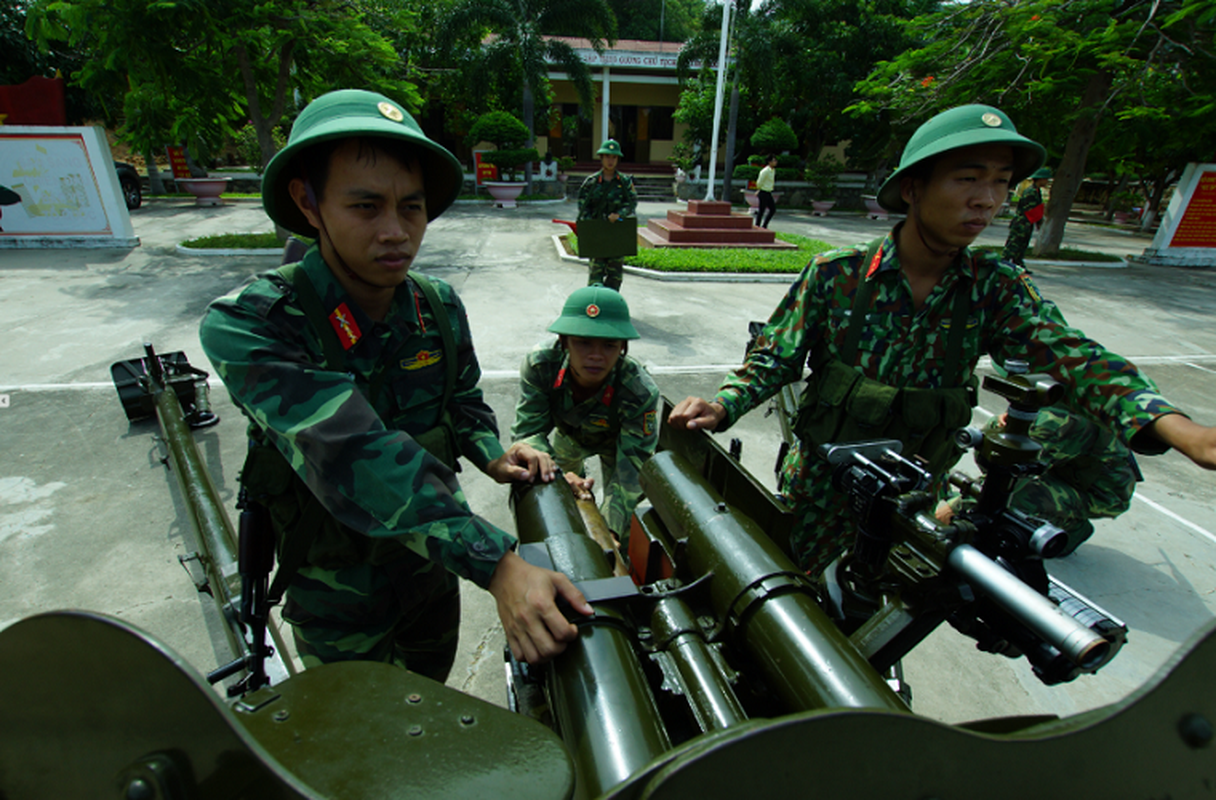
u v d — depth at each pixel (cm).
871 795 61
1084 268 1361
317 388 117
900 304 196
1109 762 65
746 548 133
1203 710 66
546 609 109
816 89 2319
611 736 98
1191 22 1012
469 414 169
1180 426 144
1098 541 374
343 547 143
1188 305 1023
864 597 160
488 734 83
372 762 78
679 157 2602
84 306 782
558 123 3008
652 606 133
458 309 162
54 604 291
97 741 65
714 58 2130
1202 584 337
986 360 702
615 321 248
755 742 56
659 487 167
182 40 955
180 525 353
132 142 1105
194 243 1148
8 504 369
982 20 1198
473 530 113
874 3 2334
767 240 1394
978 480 137
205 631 278
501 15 1969
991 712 257
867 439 203
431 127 2916
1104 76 1223
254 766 60
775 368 208
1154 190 2328
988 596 113
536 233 1483
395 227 123
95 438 450
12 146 1107
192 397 432
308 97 1202
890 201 198
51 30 880
